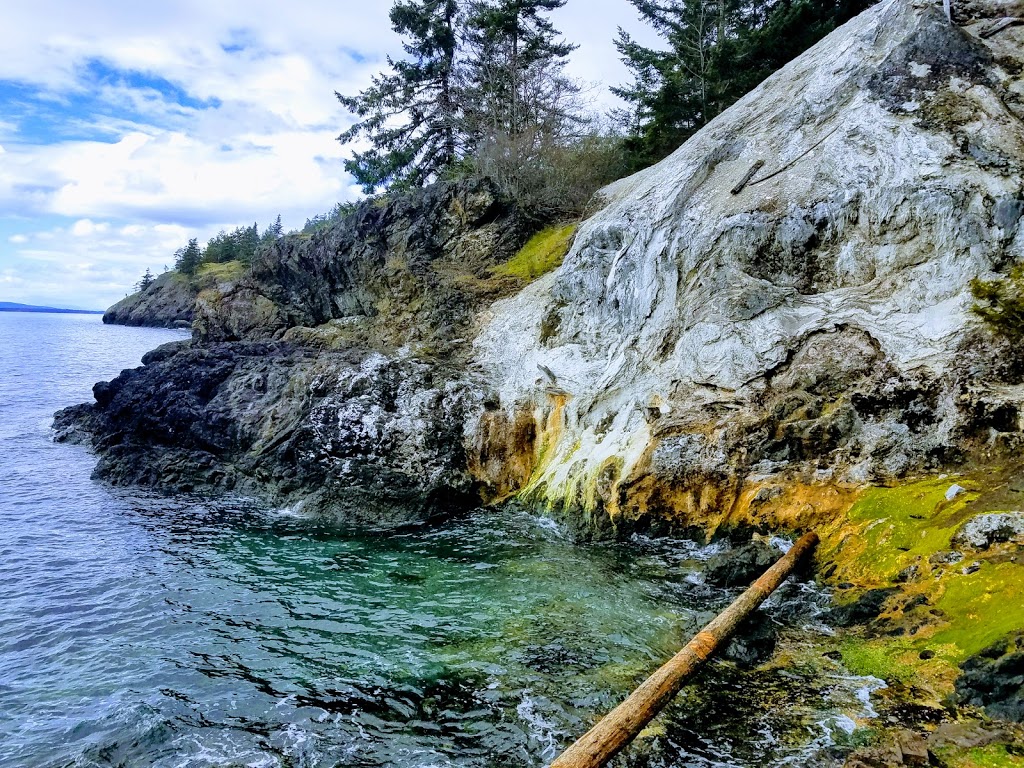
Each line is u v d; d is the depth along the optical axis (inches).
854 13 850.1
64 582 410.0
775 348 446.9
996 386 353.7
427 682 285.6
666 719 240.2
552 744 238.1
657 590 362.6
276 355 803.4
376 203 1046.4
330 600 377.4
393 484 553.9
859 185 456.8
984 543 281.4
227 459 651.5
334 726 258.2
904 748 201.9
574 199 884.6
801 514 373.7
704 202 554.9
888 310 415.8
